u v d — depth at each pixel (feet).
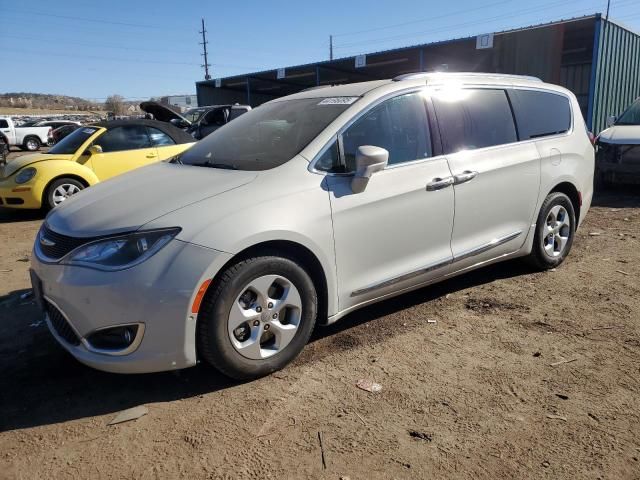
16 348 11.83
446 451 8.06
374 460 7.89
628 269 16.12
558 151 15.40
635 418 8.77
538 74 51.57
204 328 9.30
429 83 12.95
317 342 11.75
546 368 10.44
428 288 14.92
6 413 9.33
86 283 8.97
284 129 12.07
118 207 9.95
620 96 48.75
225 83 95.45
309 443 8.32
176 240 9.01
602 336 11.73
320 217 10.38
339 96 12.46
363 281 11.36
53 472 7.82
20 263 18.81
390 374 10.32
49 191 26.32
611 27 44.70
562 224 15.97
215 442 8.40
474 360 10.82
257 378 10.19
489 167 13.38
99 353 9.21
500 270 16.28
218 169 11.28
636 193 29.27
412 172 11.91
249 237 9.37
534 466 7.70
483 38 53.21
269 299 10.04
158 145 29.22
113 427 8.86
